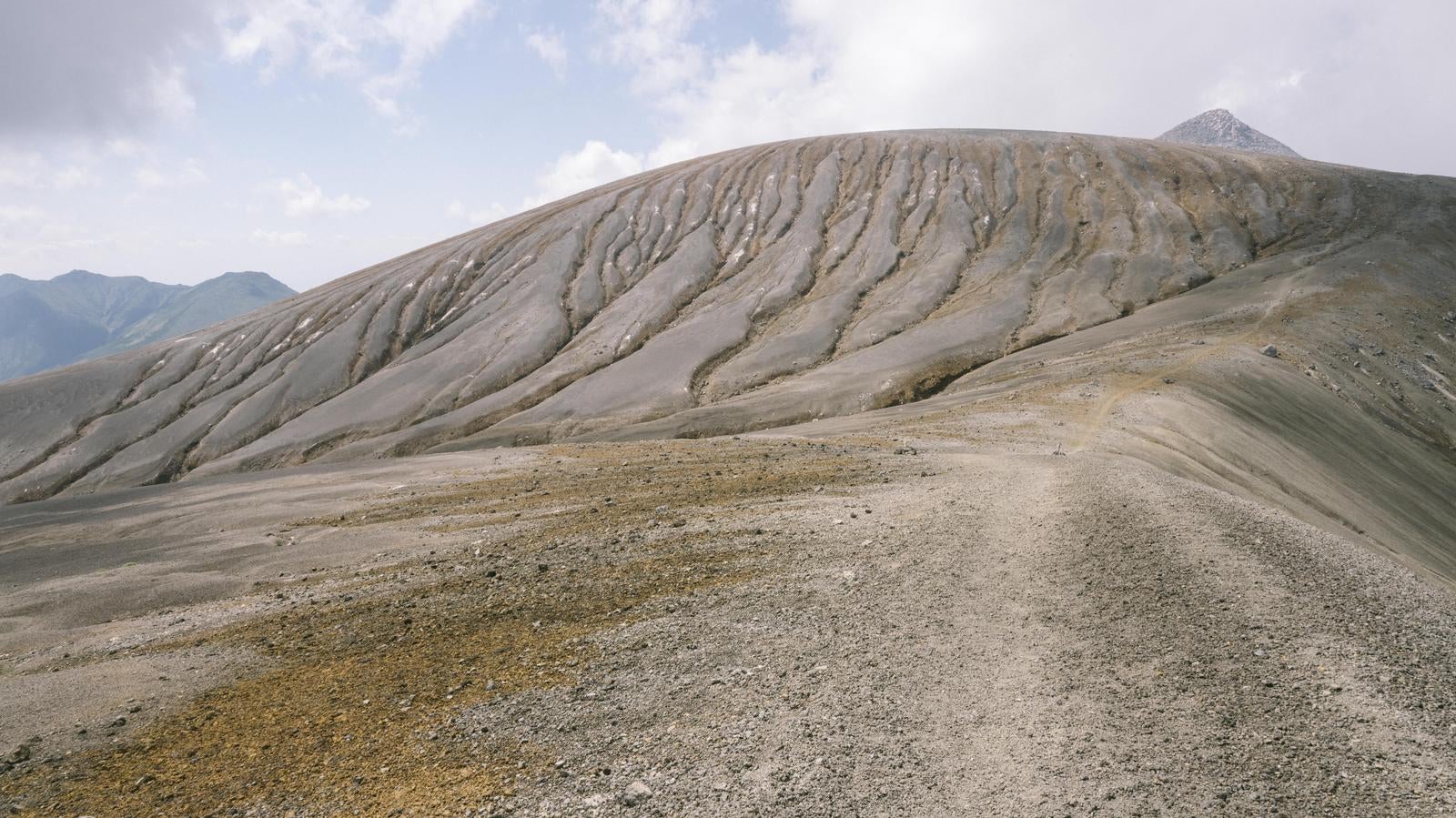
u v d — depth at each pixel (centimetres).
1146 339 6144
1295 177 10731
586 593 1353
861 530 1581
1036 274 9219
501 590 1425
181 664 1182
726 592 1290
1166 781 762
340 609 1420
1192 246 9425
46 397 9600
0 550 2380
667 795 764
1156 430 3139
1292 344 5528
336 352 9975
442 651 1162
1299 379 4731
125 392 9838
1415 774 750
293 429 8344
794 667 1014
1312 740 814
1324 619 1071
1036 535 1477
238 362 10275
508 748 870
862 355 7500
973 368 7175
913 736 853
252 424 8912
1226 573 1227
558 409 7525
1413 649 994
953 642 1071
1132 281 8625
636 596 1315
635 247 11481
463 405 8538
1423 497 3972
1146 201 10650
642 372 8088
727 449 2988
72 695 1074
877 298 9238
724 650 1076
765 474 2314
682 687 980
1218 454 3105
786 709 912
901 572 1330
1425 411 5178
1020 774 782
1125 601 1158
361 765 860
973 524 1577
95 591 1730
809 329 8506
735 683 980
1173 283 8481
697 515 1847
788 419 6500
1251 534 1410
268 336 10619
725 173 13262
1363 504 3388
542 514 2081
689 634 1134
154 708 1034
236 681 1113
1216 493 1741
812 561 1414
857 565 1376
